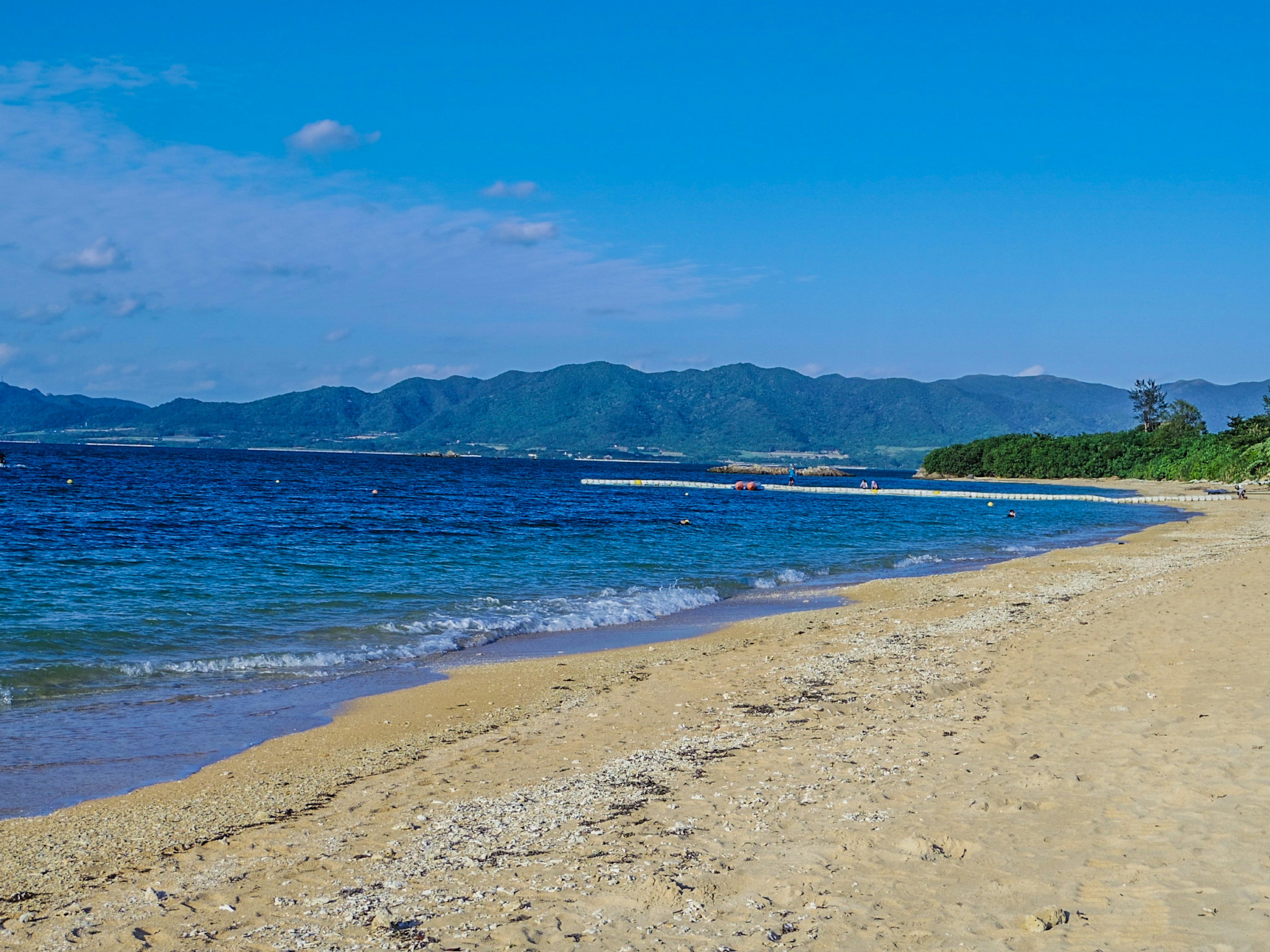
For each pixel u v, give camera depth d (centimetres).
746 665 1492
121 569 2506
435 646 1698
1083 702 1097
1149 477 13562
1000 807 738
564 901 602
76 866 723
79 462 12312
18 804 884
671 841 705
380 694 1347
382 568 2711
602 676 1463
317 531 3897
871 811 746
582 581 2594
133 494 6231
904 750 933
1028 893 576
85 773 979
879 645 1623
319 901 629
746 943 529
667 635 1872
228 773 980
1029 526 5428
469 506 6138
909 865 631
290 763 1019
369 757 1043
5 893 671
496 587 2433
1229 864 593
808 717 1125
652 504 7300
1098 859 622
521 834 750
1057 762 852
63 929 598
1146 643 1442
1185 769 798
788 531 4678
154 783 950
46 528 3694
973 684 1263
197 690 1352
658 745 1038
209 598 2091
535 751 1044
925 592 2441
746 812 768
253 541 3394
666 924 560
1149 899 552
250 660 1528
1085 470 15438
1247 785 742
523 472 17088
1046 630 1667
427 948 542
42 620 1755
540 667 1536
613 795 842
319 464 16538
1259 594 1911
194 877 689
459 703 1297
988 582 2609
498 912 590
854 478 19400
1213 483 10669
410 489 8544
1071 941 505
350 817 830
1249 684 1115
